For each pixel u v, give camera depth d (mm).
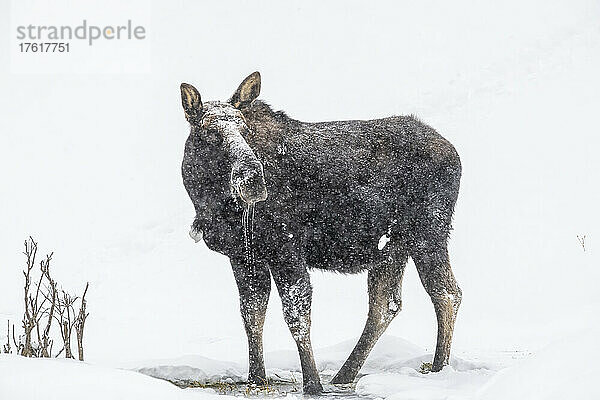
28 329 18672
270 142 19312
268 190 18922
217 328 34500
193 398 13758
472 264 39656
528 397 12125
